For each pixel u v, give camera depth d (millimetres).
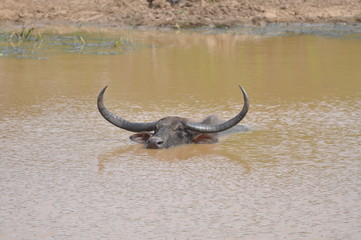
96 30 62125
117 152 25453
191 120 27578
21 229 17953
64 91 35938
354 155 24266
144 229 17906
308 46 50906
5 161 24156
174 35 59031
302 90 35438
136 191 20969
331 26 62312
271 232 17609
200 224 18219
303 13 66438
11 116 30656
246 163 23797
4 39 57156
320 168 22875
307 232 17562
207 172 22875
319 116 30016
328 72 40312
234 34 59250
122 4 69938
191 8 68312
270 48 50281
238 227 17969
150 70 41938
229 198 20203
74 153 25203
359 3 68688
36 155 24906
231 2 69250
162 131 26547
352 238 17156
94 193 20797
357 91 34906
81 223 18359
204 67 42750
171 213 19062
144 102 33031
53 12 69250
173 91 35594
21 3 70375
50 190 21094
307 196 20203
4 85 37688
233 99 33594
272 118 29953
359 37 55531
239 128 28562
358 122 28828
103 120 30047
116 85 37344
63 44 54188
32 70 42531
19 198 20344
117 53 49281
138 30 62406
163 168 23422
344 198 19984
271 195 20375
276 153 24844
